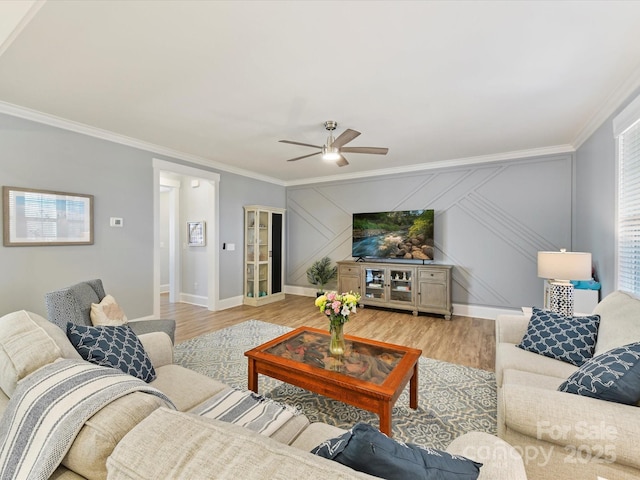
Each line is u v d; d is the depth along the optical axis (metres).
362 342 2.39
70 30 1.79
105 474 0.68
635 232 2.41
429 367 2.87
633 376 1.19
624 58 2.08
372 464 0.67
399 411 2.15
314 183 6.27
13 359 1.04
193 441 0.62
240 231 5.59
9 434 0.79
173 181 5.83
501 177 4.49
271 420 1.33
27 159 3.00
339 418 2.06
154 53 2.03
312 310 5.12
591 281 3.12
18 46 1.94
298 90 2.54
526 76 2.31
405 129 3.42
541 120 3.17
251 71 2.25
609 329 1.81
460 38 1.88
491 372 2.76
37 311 3.07
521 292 4.40
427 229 4.89
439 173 4.95
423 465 0.69
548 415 1.17
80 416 0.73
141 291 3.99
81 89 2.52
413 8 1.63
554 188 4.15
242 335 3.77
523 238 4.37
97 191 3.54
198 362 2.96
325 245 6.17
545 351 2.03
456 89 2.52
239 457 0.57
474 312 4.69
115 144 3.70
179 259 5.93
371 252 5.39
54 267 3.20
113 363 1.52
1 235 2.85
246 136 3.66
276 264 6.00
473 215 4.70
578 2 1.59
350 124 3.27
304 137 3.69
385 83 2.42
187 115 3.05
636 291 2.39
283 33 1.83
